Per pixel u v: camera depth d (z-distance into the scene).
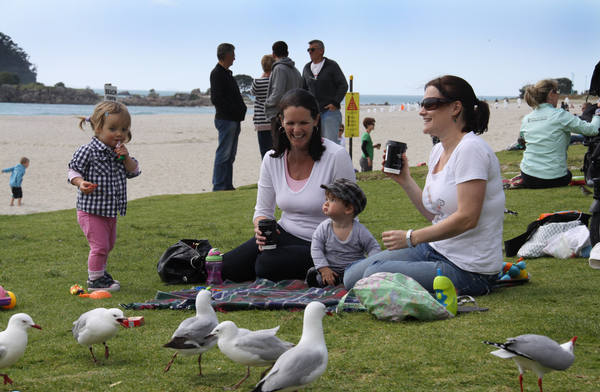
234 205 10.90
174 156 27.23
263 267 5.16
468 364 2.90
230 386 2.79
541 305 3.90
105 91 9.42
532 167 9.75
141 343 3.53
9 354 2.91
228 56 12.55
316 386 2.71
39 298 4.79
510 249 5.88
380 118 59.09
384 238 4.19
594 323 3.40
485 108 4.28
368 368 2.91
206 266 5.34
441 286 3.86
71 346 3.49
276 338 2.87
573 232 5.55
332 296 4.47
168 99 176.75
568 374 2.73
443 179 4.28
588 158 8.77
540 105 9.68
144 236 7.93
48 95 150.38
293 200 5.29
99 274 5.14
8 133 38.72
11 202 15.40
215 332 2.79
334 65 12.40
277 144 5.29
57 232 8.44
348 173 5.19
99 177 5.07
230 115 13.06
